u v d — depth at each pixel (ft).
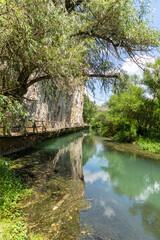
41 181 17.03
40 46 11.27
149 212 13.75
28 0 10.16
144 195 17.49
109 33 15.16
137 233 10.60
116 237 9.95
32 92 45.96
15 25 9.85
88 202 14.37
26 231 9.02
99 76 17.84
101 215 12.43
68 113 90.38
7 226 8.86
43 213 11.29
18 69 15.78
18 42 11.01
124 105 50.65
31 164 22.54
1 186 12.60
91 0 14.06
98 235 9.91
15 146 27.86
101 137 72.18
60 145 44.88
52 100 22.29
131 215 13.00
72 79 14.82
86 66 15.58
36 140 38.70
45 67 13.20
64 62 12.32
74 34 15.06
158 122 50.29
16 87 15.23
